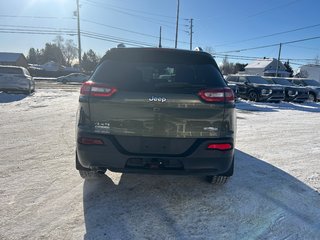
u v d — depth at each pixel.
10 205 3.38
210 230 3.04
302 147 6.76
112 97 3.25
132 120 3.26
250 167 5.10
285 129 9.16
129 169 3.32
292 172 4.93
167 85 3.29
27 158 5.05
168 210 3.42
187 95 3.26
